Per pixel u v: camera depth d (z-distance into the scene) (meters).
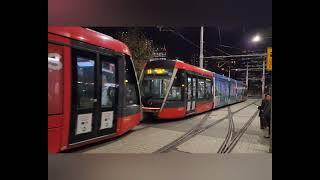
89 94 9.36
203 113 24.89
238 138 13.05
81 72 8.96
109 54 10.51
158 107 17.00
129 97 12.41
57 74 8.00
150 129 14.83
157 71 17.50
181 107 18.12
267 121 12.58
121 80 11.27
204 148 10.81
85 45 9.16
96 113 9.67
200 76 21.89
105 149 9.99
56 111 7.93
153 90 17.34
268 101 12.52
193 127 16.02
